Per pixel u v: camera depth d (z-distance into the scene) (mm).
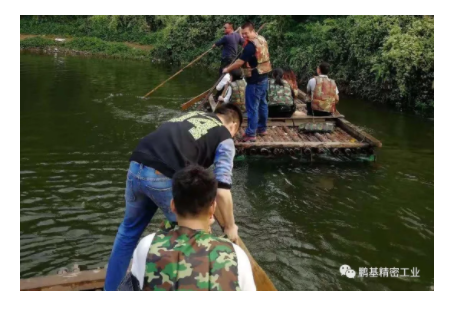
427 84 9359
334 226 4715
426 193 5457
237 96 7473
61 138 7434
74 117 8828
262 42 6363
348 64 11281
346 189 5578
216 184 2043
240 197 5340
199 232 1983
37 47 21438
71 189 5410
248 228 4652
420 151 6969
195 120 2713
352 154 6629
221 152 2619
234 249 1942
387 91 10125
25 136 7512
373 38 10383
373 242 4426
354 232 4605
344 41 11484
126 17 22375
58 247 4223
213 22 18000
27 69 15000
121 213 4855
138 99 10570
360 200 5285
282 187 5625
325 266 4035
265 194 5422
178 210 2018
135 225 2807
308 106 7684
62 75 13945
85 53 20312
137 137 7562
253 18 16000
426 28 9516
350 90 11227
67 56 19188
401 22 10062
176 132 2643
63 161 6352
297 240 4441
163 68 16406
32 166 6133
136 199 2723
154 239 1976
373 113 9281
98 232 4488
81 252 4156
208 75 14805
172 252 1904
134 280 1942
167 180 2588
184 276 1850
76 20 24297
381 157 6707
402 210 5043
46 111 9289
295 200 5285
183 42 18406
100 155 6625
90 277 3211
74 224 4617
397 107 9766
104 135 7648
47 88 11734
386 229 4656
